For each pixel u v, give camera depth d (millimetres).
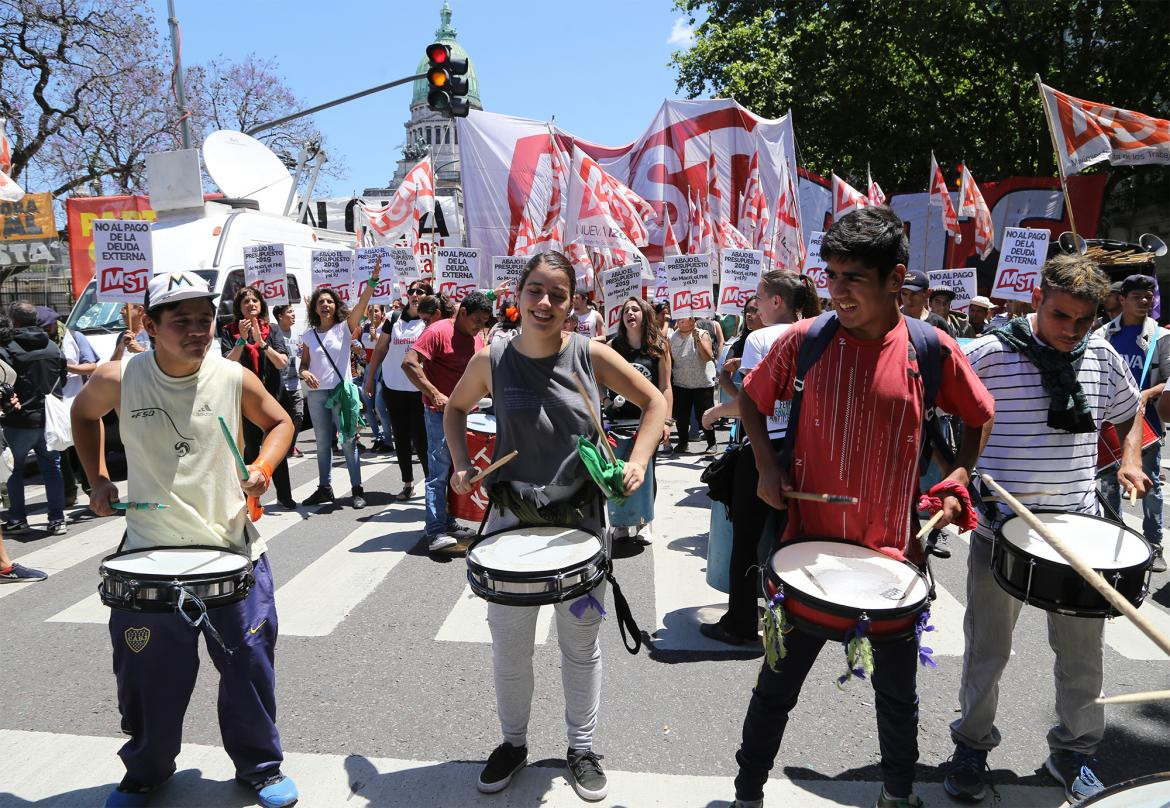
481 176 13797
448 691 3951
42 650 4516
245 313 7355
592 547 2855
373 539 6613
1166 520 6668
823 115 24203
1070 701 3010
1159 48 20984
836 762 3307
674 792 3111
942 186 14328
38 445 6840
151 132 25062
